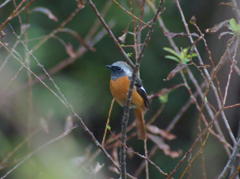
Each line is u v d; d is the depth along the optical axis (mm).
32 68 14172
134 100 9039
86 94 16000
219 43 15742
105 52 16656
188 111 17422
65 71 16047
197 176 12977
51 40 15688
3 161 7977
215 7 17297
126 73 9352
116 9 15125
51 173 5461
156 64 17031
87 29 16203
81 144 14695
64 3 16547
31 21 15500
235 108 15180
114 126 17406
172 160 16438
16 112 8938
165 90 8656
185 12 17797
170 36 7152
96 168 7480
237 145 6793
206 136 6812
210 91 13219
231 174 6898
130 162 17312
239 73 8148
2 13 15258
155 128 8789
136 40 7078
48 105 13469
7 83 8430
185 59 7547
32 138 8555
